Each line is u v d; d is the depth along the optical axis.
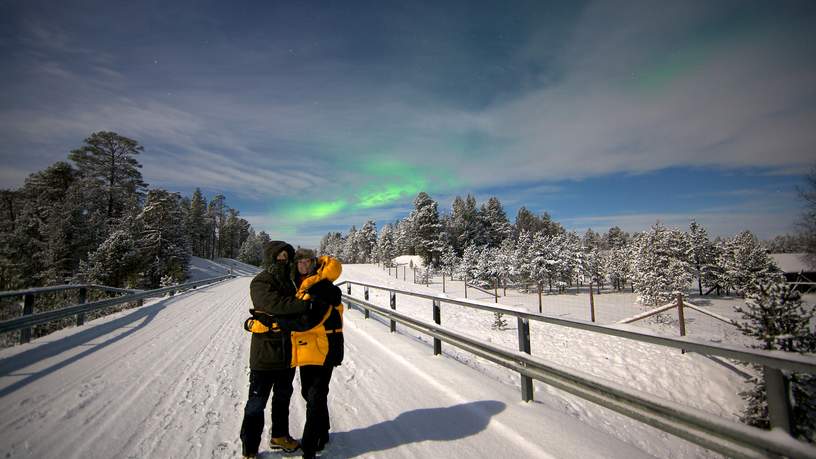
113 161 46.41
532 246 45.88
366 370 5.48
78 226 33.81
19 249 32.22
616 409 2.90
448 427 3.52
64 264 32.16
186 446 3.24
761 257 38.34
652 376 9.59
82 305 8.93
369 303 10.19
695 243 46.31
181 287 19.67
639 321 19.67
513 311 4.30
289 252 3.03
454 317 17.45
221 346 7.36
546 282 45.25
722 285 43.69
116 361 6.16
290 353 2.92
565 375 3.39
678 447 4.34
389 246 78.25
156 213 44.03
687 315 20.91
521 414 3.73
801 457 1.80
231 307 14.38
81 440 3.34
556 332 14.08
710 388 8.91
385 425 3.59
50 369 5.68
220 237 108.62
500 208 85.25
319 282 2.91
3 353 6.55
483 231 80.38
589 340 12.66
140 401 4.35
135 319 10.95
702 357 10.20
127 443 3.28
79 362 6.09
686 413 2.38
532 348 11.95
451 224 77.94
